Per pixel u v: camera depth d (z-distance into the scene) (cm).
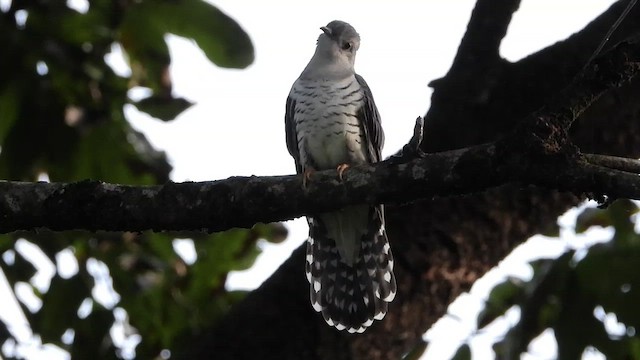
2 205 663
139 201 656
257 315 780
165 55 950
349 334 774
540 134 582
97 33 934
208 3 928
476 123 819
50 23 929
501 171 595
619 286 883
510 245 798
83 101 934
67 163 925
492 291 994
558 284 902
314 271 827
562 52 836
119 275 955
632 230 935
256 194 649
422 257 779
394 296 778
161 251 979
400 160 632
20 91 912
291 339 770
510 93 824
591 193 585
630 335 880
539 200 789
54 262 934
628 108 799
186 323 975
